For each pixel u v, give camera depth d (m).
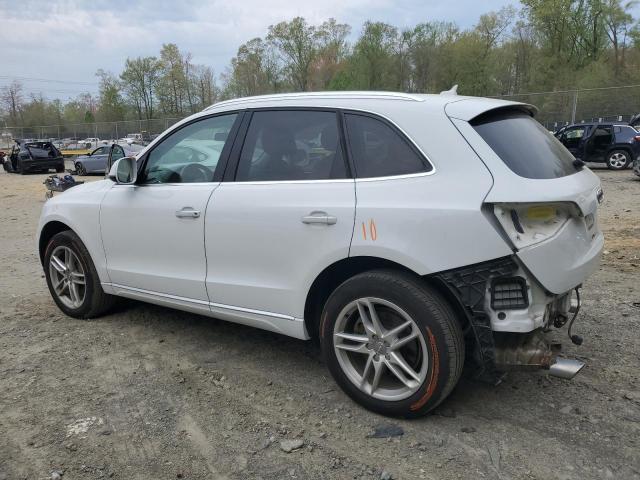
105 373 3.88
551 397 3.44
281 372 3.87
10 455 2.94
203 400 3.50
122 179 4.33
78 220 4.70
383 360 3.16
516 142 3.07
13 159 27.94
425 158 3.04
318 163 3.40
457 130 3.00
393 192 3.06
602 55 49.66
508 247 2.78
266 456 2.91
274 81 67.12
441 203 2.90
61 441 3.06
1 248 8.51
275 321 3.58
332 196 3.24
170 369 3.94
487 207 2.81
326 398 3.49
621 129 18.94
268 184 3.56
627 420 3.16
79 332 4.64
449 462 2.82
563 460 2.81
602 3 48.22
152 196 4.15
